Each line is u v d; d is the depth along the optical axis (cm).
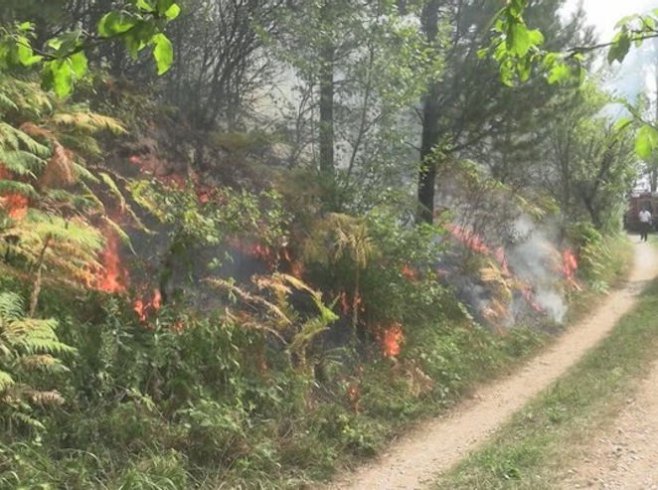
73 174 644
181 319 686
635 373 966
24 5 720
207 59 1137
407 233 1076
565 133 2150
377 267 1021
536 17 1248
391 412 810
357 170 1080
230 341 700
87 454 501
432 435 782
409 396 861
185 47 1104
